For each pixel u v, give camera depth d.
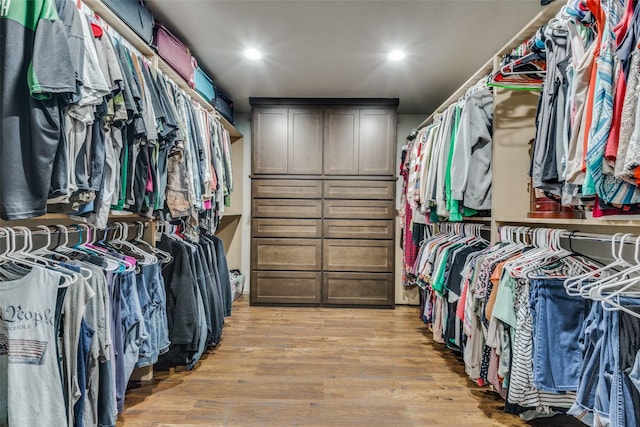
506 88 1.78
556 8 1.43
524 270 1.39
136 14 1.73
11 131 0.94
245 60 2.59
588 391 1.06
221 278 2.62
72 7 1.10
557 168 1.24
